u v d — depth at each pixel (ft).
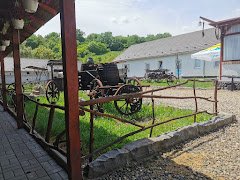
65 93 8.70
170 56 85.76
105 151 13.20
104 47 256.52
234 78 43.32
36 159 11.71
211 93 39.19
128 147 12.12
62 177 9.78
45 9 13.82
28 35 22.49
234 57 42.93
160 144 13.30
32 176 9.93
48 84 35.14
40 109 27.12
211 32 86.17
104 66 28.76
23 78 101.60
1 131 17.13
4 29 19.30
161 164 11.76
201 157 12.55
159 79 69.05
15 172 10.34
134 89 23.70
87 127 17.88
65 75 8.54
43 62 131.13
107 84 28.63
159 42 106.52
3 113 24.89
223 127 17.89
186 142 14.76
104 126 18.35
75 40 8.50
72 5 8.34
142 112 23.77
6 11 16.30
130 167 11.37
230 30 43.09
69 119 8.72
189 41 88.07
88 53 247.91
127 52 116.47
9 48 28.71
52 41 282.36
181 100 32.71
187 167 11.38
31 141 14.57
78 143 9.00
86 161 12.12
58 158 11.12
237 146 13.96
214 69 71.92
